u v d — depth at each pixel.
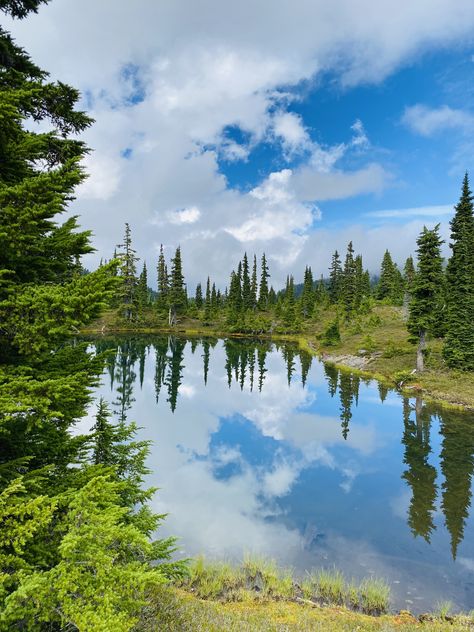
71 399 5.14
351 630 8.27
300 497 16.86
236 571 11.17
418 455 21.53
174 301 94.75
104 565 3.98
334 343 64.56
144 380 42.72
